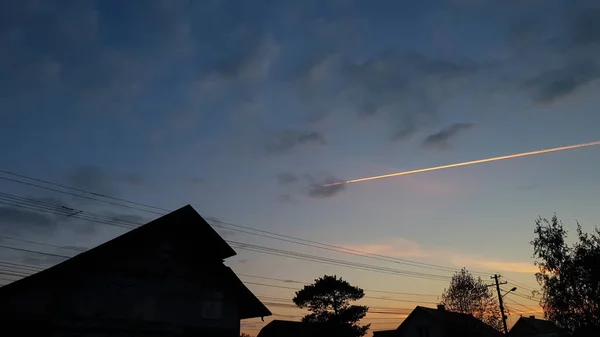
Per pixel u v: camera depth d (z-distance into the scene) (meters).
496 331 51.78
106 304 22.31
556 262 28.75
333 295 53.62
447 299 46.84
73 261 22.09
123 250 23.78
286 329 61.91
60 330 20.78
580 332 27.25
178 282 24.91
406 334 53.84
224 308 25.98
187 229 26.53
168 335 23.44
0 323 19.61
